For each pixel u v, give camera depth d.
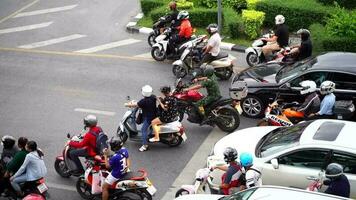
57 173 22.45
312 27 34.97
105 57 34.91
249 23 36.53
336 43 32.56
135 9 44.34
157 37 34.03
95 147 20.70
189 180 21.88
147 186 18.89
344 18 33.56
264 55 31.88
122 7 45.03
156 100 23.77
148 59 34.50
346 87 24.81
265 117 24.39
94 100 28.92
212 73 25.16
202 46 31.50
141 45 37.03
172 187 21.44
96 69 33.00
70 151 21.20
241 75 27.73
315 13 36.28
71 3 46.50
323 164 18.48
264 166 19.25
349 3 37.41
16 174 19.36
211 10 38.28
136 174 19.16
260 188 15.73
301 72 25.67
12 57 35.22
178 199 17.36
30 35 39.19
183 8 39.72
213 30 30.53
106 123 26.47
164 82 30.89
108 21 41.84
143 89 23.53
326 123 20.03
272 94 26.05
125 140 24.56
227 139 21.42
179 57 33.22
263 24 38.50
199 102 25.06
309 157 18.70
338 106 23.56
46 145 24.64
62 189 21.44
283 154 19.06
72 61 34.34
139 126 24.22
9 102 29.08
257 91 26.28
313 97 23.67
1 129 26.16
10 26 41.22
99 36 38.91
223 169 19.39
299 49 29.12
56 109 28.11
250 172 17.23
